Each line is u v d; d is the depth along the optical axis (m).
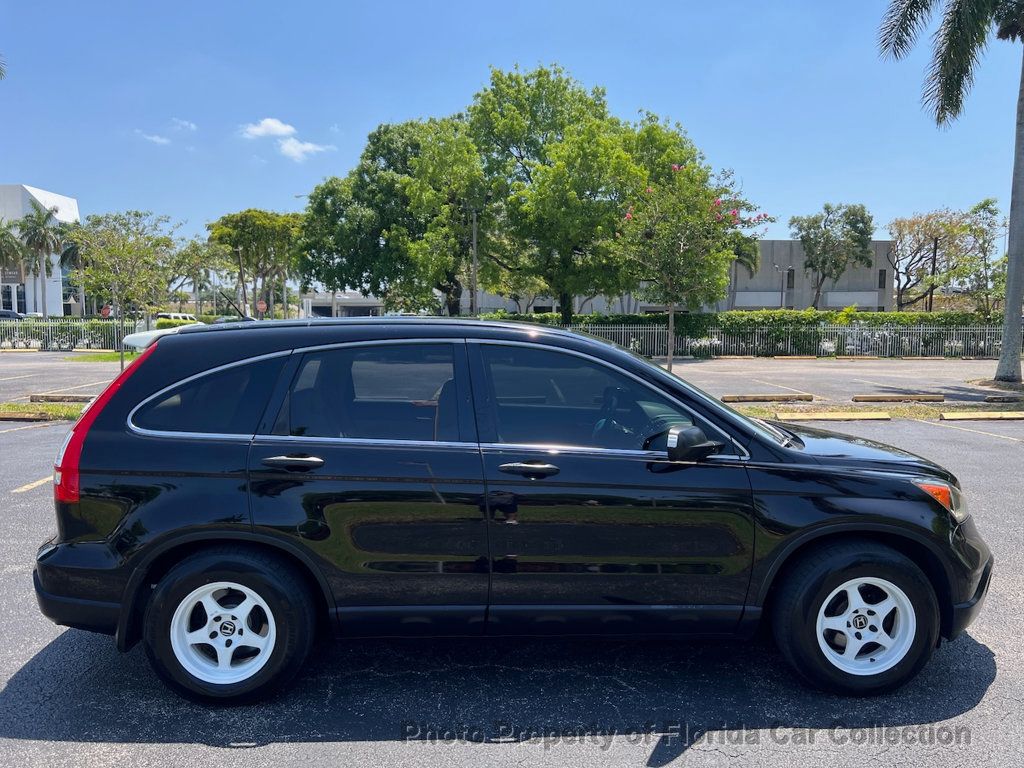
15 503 6.75
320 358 3.47
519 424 3.61
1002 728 3.14
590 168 28.86
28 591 4.71
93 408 3.37
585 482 3.27
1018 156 17.02
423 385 3.69
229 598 3.31
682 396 3.45
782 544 3.30
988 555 3.57
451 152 31.31
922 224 50.53
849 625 3.38
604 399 3.76
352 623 3.30
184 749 2.99
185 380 3.40
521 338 3.53
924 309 56.56
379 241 37.59
